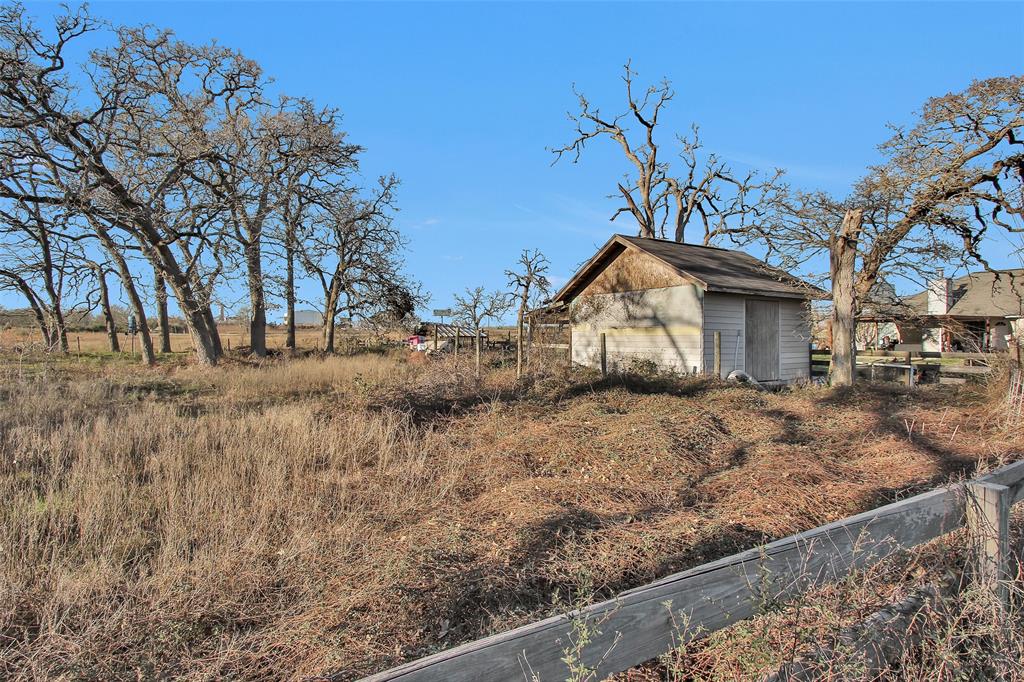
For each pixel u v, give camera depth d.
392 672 1.64
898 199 13.80
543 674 1.89
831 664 2.27
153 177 21.52
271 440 7.80
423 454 7.36
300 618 3.77
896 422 9.40
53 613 3.64
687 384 14.15
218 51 23.41
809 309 18.72
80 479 6.02
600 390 13.49
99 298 29.61
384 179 33.66
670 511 5.48
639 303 18.80
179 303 23.48
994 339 17.53
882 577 3.18
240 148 23.20
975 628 2.70
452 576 4.15
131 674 3.21
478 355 17.08
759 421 9.45
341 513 5.49
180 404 11.73
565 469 7.07
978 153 12.46
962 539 3.12
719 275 17.69
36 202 20.06
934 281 17.22
